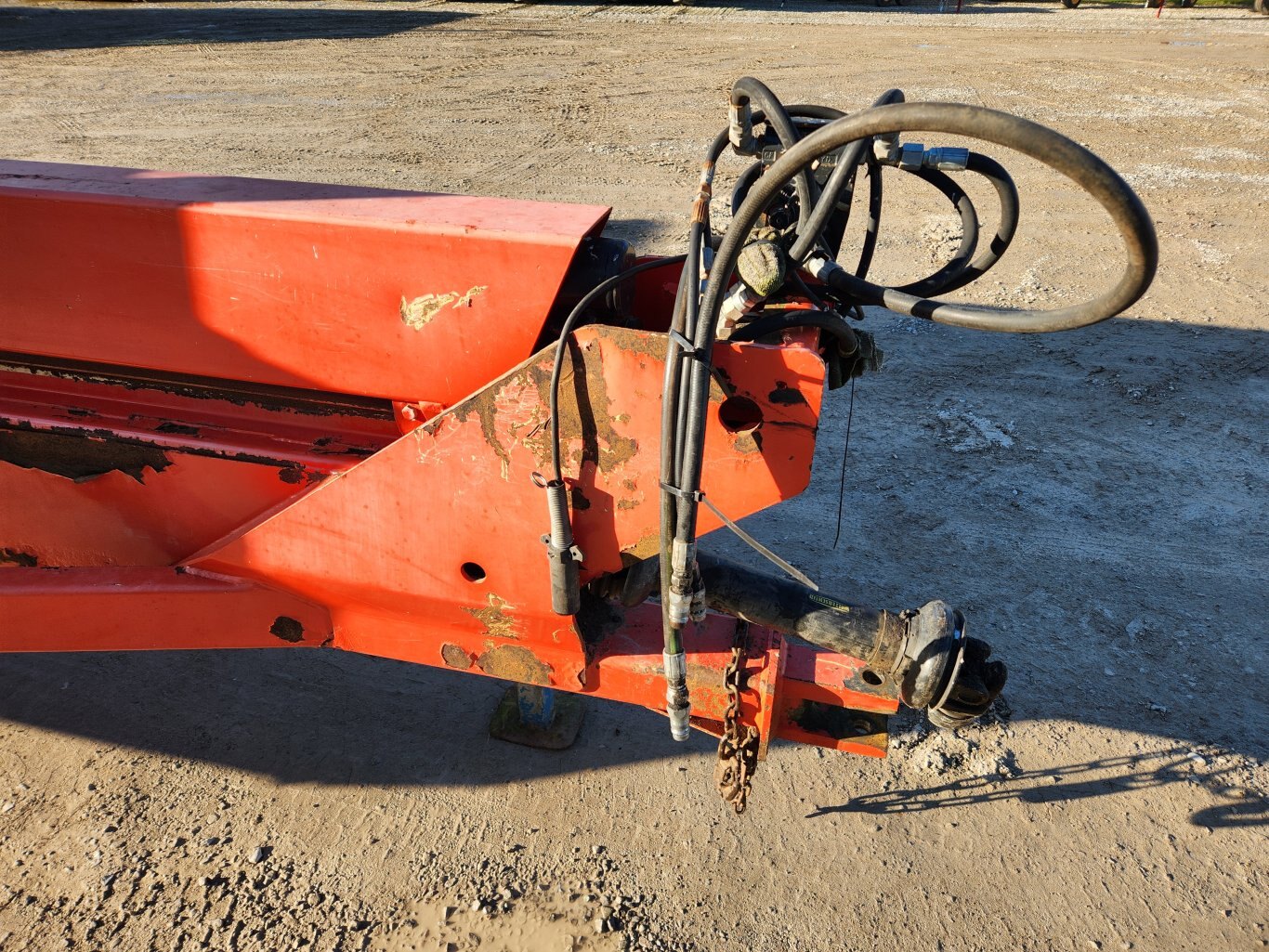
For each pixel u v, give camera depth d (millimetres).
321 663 3314
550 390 1773
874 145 1877
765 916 2471
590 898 2496
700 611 1824
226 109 11039
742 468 1773
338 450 2143
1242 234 7527
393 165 8906
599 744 3004
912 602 3650
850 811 2789
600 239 1914
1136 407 5055
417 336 1915
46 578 2268
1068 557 3906
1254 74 13367
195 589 2236
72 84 12203
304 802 2768
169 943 2355
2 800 2730
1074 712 3148
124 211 1935
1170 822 2768
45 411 2281
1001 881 2586
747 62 13844
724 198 8117
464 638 2193
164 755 2912
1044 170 9117
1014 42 15930
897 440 4754
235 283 1960
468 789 2830
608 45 15289
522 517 1925
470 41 15516
